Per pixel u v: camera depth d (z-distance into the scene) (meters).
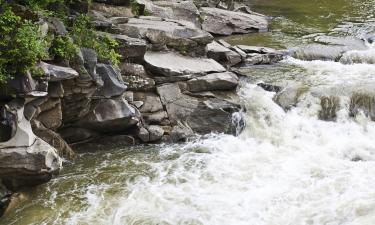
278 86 14.38
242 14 22.03
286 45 18.53
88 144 12.20
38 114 10.41
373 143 12.35
